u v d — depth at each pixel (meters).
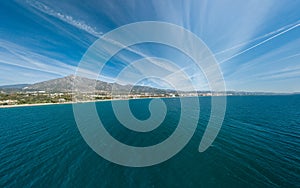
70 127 43.34
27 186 15.82
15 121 53.56
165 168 18.86
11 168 19.58
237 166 18.58
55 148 26.75
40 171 18.72
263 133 31.62
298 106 83.88
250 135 30.31
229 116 51.19
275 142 26.14
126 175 17.55
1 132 38.94
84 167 19.55
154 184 15.84
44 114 68.56
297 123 40.81
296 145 24.66
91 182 16.34
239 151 22.72
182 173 17.66
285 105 89.56
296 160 19.53
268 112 60.47
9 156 23.48
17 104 106.94
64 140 31.34
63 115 65.38
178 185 15.59
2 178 17.31
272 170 17.41
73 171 18.61
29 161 21.56
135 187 15.45
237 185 15.25
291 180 15.58
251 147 24.08
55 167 19.69
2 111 80.12
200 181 16.09
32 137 34.06
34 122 51.44
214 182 15.85
